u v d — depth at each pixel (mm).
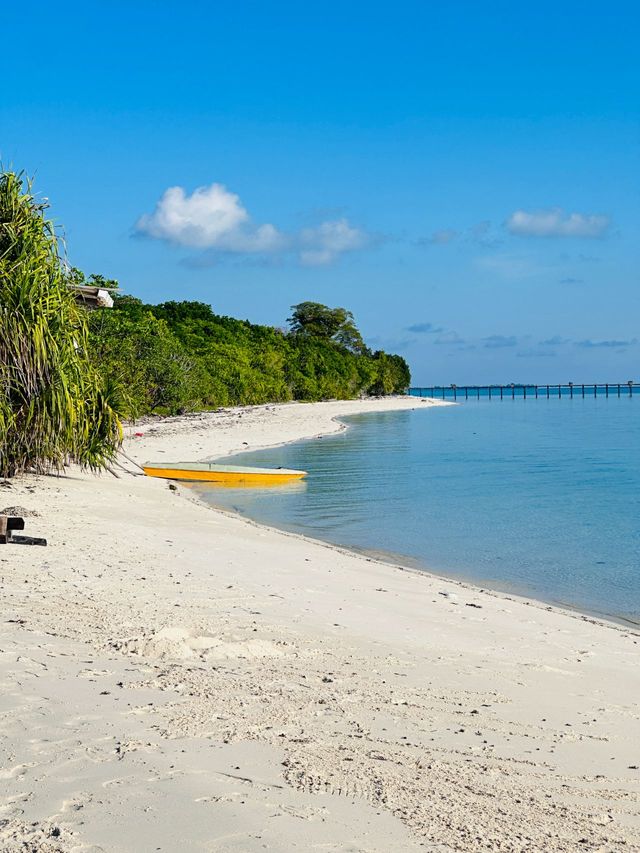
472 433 54438
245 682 5996
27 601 7922
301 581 11156
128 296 63312
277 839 3500
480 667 7539
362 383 124750
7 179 16234
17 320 15453
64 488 17281
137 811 3654
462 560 14914
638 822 4297
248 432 46562
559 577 13625
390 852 3514
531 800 4418
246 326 101250
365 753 4797
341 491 24438
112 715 4898
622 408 114188
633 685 7477
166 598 8969
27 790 3805
